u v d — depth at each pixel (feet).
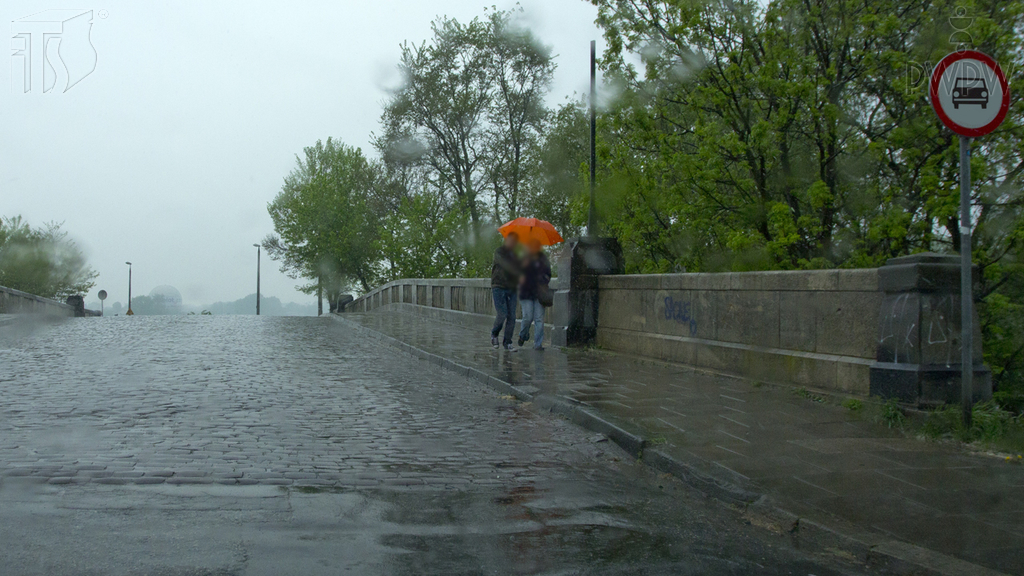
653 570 11.82
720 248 41.22
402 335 48.39
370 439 20.76
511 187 107.34
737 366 28.71
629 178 40.98
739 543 13.33
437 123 110.01
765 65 34.45
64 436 19.90
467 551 12.41
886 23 32.37
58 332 53.88
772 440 19.33
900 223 33.30
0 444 18.79
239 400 26.04
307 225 124.16
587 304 39.50
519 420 23.90
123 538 12.37
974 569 11.59
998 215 33.68
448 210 112.37
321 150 139.54
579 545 12.92
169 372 32.55
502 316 39.81
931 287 20.85
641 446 19.20
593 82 40.86
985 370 21.08
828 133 35.47
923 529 13.25
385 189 122.72
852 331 23.56
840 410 22.80
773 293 27.02
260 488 15.70
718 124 37.63
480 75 108.88
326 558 11.79
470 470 17.90
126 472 16.49
